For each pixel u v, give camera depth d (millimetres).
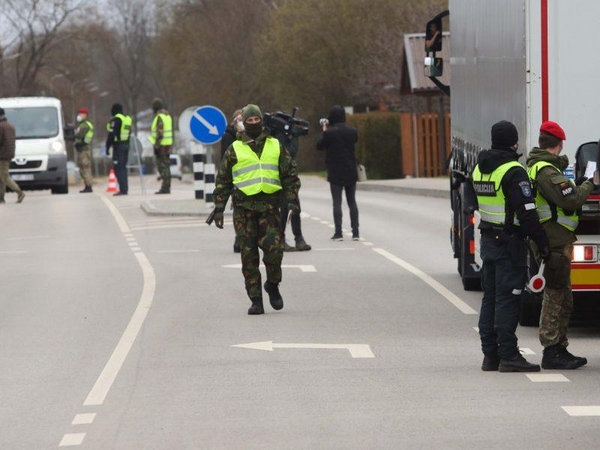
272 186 33656
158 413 22016
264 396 23250
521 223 24922
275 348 28562
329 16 150125
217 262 46062
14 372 26641
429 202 79250
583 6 28094
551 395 23016
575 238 26422
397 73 139625
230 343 29375
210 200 68500
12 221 68062
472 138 36781
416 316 33219
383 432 20156
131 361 27328
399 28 143125
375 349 28297
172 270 44031
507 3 30469
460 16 40344
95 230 60875
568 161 27531
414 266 44188
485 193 25469
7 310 36000
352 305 35250
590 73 28156
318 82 154875
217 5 194750
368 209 72625
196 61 195375
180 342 29672
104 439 20203
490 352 25547
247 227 33812
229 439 19875
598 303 29781
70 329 32188
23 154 97438
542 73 28203
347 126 52969
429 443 19359
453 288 38500
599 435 19750
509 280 25203
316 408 22094
